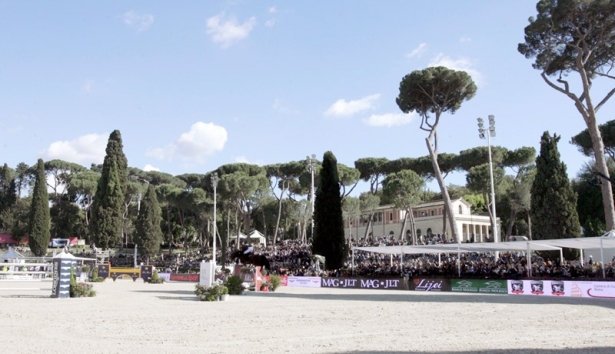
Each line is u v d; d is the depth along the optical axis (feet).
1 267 139.74
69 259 81.76
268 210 252.62
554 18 106.22
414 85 139.64
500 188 186.70
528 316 53.42
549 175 120.37
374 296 88.22
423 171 218.18
